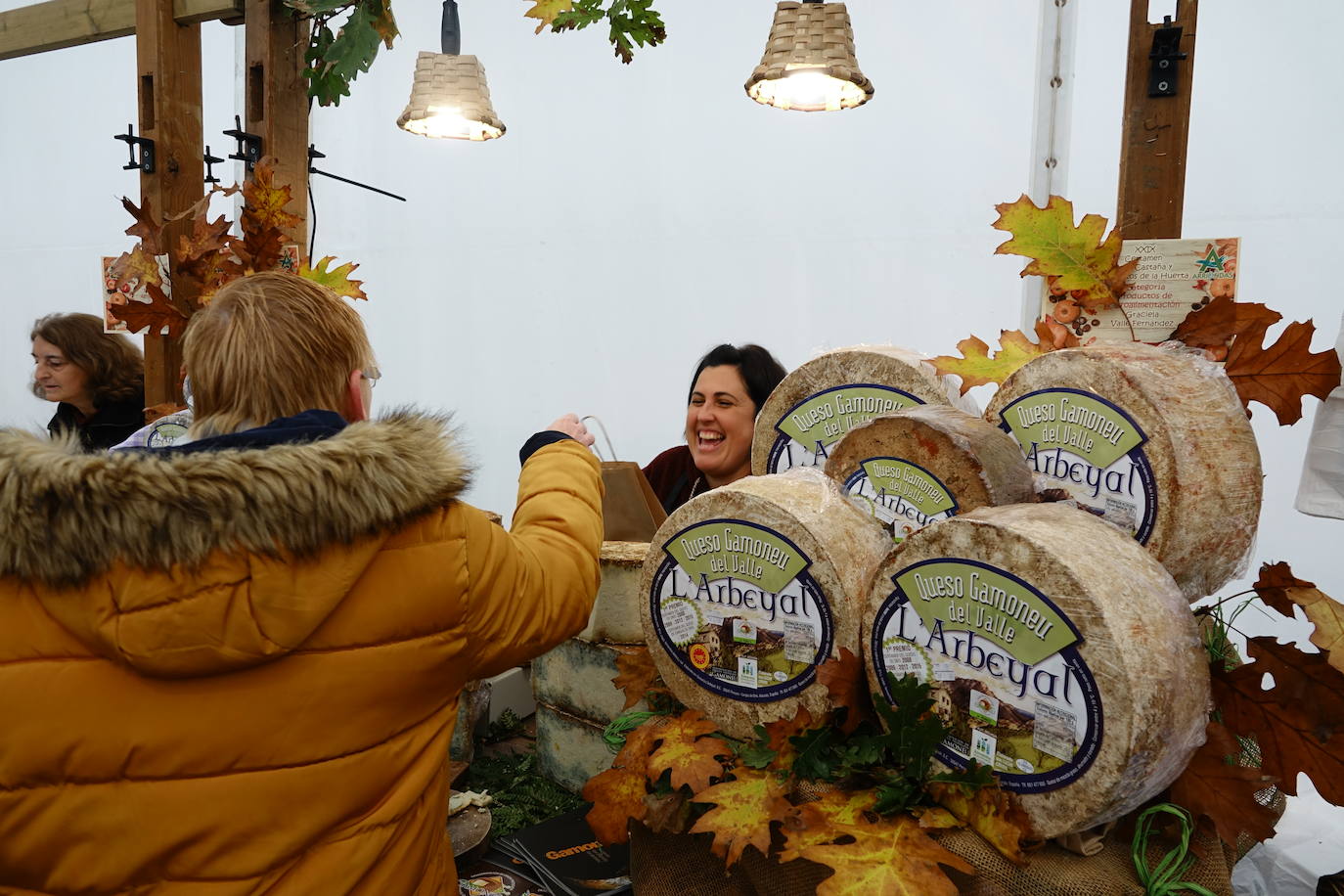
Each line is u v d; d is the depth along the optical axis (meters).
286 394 0.89
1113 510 0.96
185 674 0.72
